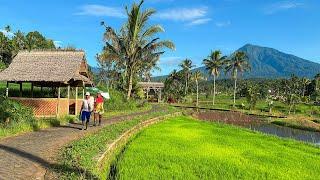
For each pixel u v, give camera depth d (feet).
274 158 64.03
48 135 64.75
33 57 106.11
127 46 171.22
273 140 94.32
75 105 108.06
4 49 307.37
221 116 230.89
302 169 56.44
